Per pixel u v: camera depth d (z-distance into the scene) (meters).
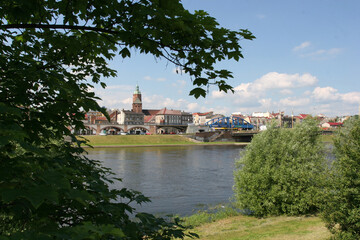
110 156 59.62
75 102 3.15
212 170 40.00
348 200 10.52
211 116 193.62
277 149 18.11
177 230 3.82
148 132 133.75
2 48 3.40
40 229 1.96
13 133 1.70
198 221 17.28
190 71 3.54
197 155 62.97
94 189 3.30
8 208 2.08
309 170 17.17
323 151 17.97
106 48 4.29
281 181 17.05
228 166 44.12
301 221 15.96
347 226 10.57
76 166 3.55
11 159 2.34
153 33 3.01
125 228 3.26
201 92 3.62
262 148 18.84
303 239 12.52
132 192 4.07
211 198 23.92
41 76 2.83
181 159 54.28
